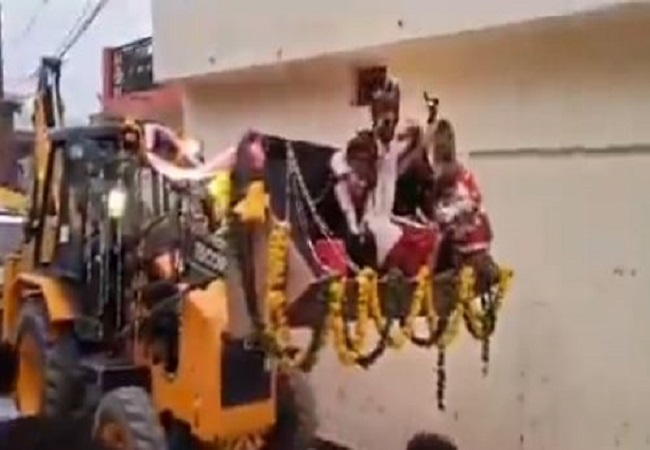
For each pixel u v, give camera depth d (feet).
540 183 18.86
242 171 15.49
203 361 17.53
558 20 16.34
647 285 16.85
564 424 18.37
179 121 38.40
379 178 15.98
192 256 18.47
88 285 21.08
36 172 24.21
